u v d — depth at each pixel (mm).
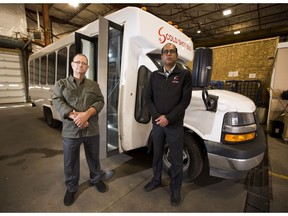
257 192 2307
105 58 2191
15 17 9547
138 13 2291
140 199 2076
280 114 5020
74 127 1865
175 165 1951
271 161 3285
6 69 9898
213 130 2080
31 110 8266
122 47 2471
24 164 2920
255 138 2180
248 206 2033
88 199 2053
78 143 1925
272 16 9445
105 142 2365
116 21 2535
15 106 9398
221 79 7180
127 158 3178
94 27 2865
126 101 2525
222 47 7082
